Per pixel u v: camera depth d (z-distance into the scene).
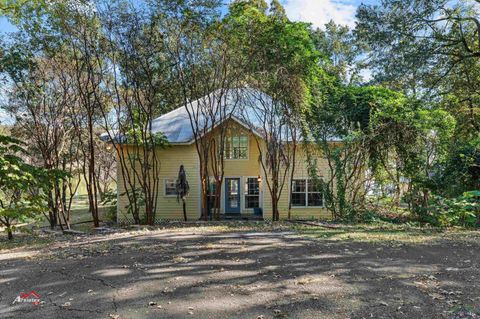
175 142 16.45
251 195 18.22
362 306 4.14
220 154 16.02
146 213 14.78
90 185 14.42
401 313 3.93
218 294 4.58
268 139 15.17
